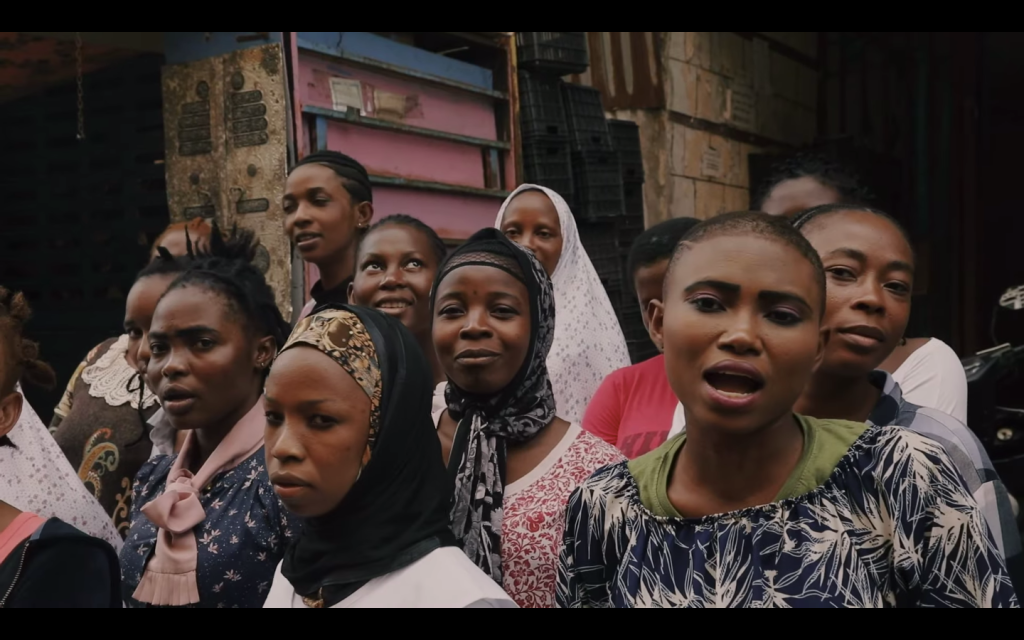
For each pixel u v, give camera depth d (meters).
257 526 2.08
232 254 2.89
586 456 2.09
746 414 1.39
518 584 1.96
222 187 4.49
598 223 6.38
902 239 1.93
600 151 6.45
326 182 3.62
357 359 1.69
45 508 2.25
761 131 9.46
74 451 3.10
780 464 1.46
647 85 7.68
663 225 3.09
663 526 1.50
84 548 1.81
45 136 5.01
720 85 8.68
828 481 1.43
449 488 1.82
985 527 1.38
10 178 5.06
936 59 10.51
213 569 2.06
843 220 1.94
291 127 4.38
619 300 6.41
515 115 5.94
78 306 4.91
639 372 2.89
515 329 2.11
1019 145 11.16
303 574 1.72
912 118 10.58
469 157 5.66
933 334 10.26
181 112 4.59
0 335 1.99
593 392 3.28
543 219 3.50
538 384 2.17
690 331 1.42
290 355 1.67
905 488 1.39
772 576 1.38
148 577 2.09
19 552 1.76
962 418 2.34
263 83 4.39
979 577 1.35
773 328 1.40
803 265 1.43
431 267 2.94
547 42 6.05
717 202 8.56
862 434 1.47
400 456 1.70
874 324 1.87
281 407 1.66
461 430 2.12
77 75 4.64
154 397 3.04
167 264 2.77
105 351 3.29
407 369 1.74
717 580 1.42
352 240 3.69
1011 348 4.46
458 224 5.48
